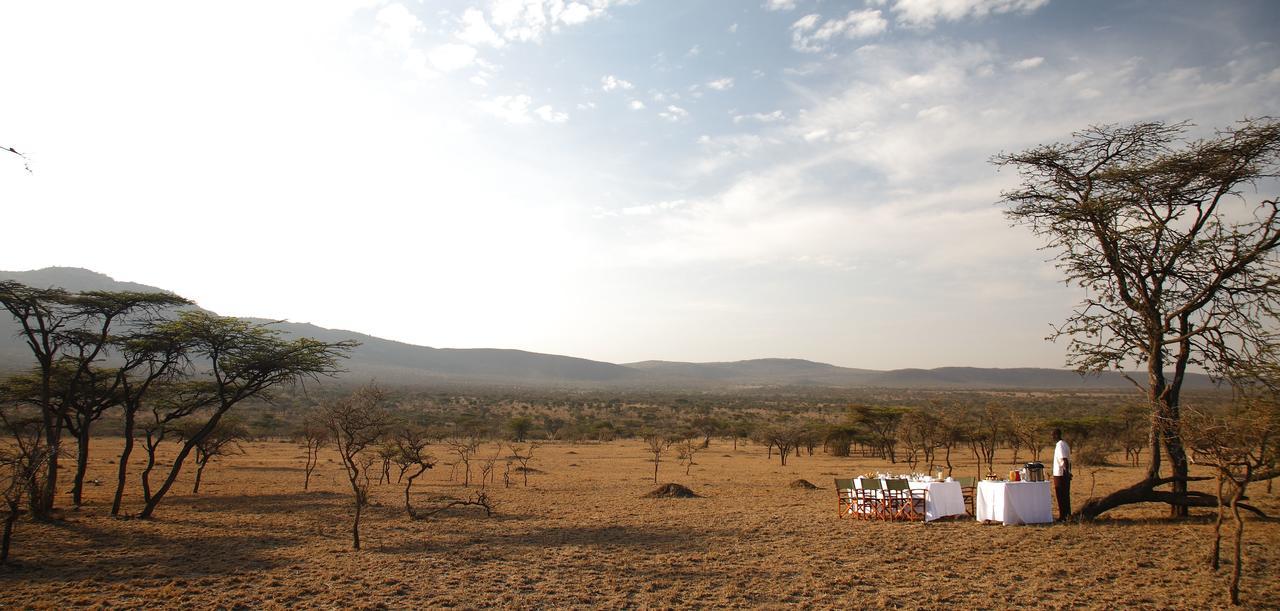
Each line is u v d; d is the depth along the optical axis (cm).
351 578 1235
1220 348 1530
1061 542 1407
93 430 7319
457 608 1042
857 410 6116
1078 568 1203
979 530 1571
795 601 1068
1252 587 1059
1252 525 1515
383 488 3200
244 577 1252
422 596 1109
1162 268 1614
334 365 2503
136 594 1140
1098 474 3406
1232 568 1166
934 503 1741
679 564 1327
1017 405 11138
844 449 6284
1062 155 1722
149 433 2298
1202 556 1253
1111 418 5456
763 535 1639
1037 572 1184
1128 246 1639
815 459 5869
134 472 3972
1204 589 1056
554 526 1867
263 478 3762
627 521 1944
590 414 13075
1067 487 1656
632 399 19288
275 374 2378
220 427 3284
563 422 10081
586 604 1061
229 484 3419
